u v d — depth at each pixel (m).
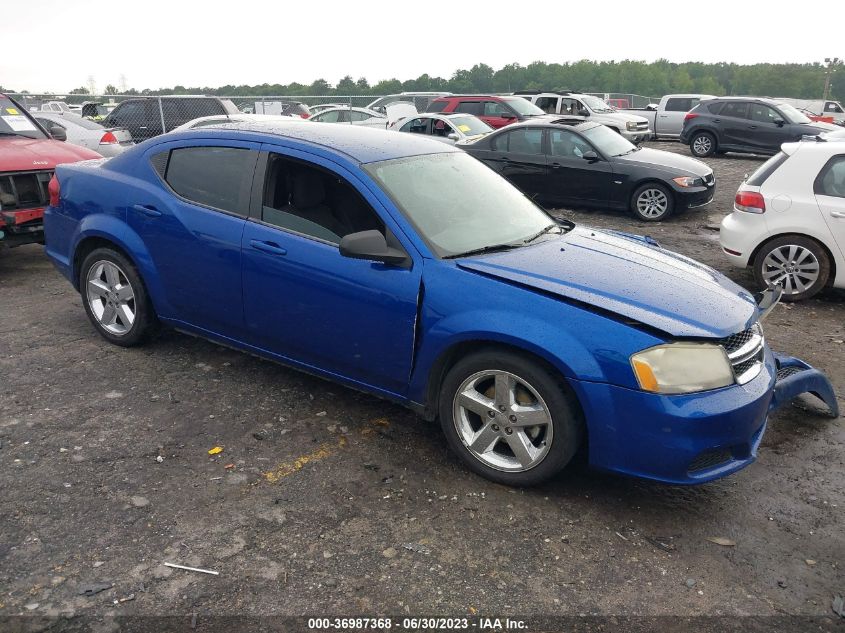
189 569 2.72
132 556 2.78
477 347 3.39
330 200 3.76
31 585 2.60
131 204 4.46
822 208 6.43
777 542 3.06
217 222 4.05
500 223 3.94
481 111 19.05
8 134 7.48
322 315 3.72
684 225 10.60
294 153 3.89
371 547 2.90
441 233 3.61
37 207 6.77
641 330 3.01
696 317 3.12
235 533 2.95
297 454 3.61
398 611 2.55
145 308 4.63
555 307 3.12
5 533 2.88
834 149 6.46
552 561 2.87
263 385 4.41
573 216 11.39
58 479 3.29
